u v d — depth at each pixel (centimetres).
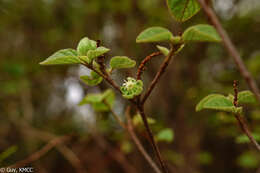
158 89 167
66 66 168
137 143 61
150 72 163
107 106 65
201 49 148
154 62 162
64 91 204
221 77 143
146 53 160
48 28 168
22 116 178
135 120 64
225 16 146
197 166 147
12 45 177
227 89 119
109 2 151
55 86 205
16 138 174
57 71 169
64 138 103
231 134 99
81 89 173
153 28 44
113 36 177
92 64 47
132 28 169
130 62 47
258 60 132
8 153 73
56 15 167
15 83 157
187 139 150
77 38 166
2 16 152
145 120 48
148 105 173
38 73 168
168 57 45
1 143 170
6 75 166
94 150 167
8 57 167
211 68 165
